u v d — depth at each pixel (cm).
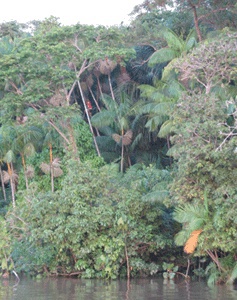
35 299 1571
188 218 1833
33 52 2675
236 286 1875
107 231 2156
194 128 1839
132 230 2152
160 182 2273
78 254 2130
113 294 1673
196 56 2012
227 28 2606
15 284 2003
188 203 1894
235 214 1744
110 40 2886
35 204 2158
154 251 2223
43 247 2198
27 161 3098
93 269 2183
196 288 1827
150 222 2223
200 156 1834
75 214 2083
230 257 1942
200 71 2058
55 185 3031
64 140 2922
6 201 3397
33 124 2752
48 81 2708
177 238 1906
